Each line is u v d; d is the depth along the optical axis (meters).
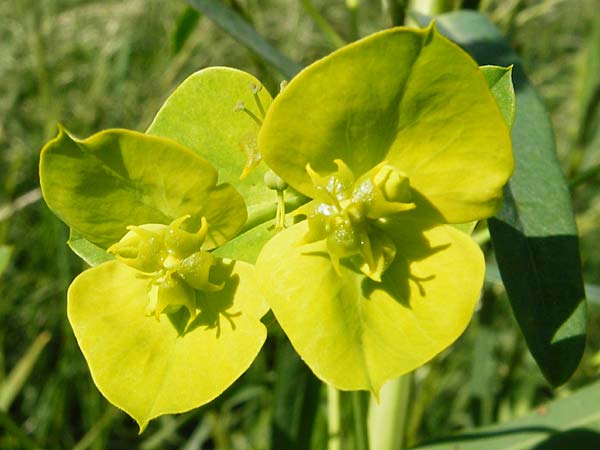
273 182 0.05
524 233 0.06
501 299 0.13
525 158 0.06
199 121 0.05
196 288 0.05
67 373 0.12
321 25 0.08
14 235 0.14
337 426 0.09
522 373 0.12
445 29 0.07
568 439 0.07
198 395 0.05
